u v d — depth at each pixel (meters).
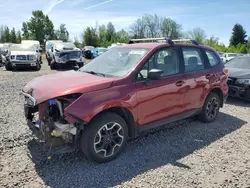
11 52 16.75
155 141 4.54
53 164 3.63
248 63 8.59
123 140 3.88
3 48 22.83
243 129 5.26
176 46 4.79
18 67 16.70
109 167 3.61
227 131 5.12
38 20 63.28
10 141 4.30
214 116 5.70
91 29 66.81
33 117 4.21
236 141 4.62
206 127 5.31
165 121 4.51
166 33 61.56
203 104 5.32
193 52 5.12
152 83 4.12
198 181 3.29
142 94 3.99
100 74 4.18
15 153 3.90
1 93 8.17
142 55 4.24
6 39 72.62
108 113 3.68
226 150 4.24
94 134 3.54
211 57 5.59
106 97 3.56
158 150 4.18
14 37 72.69
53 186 3.12
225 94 5.80
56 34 70.56
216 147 4.34
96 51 33.53
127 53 4.51
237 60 9.03
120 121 3.78
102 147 3.66
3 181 3.17
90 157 3.59
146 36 61.94
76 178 3.30
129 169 3.56
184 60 4.84
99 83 3.63
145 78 4.07
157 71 4.00
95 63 4.75
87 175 3.38
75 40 71.25
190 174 3.46
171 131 5.03
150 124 4.25
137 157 3.92
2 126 5.00
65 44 18.86
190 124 5.46
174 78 4.52
